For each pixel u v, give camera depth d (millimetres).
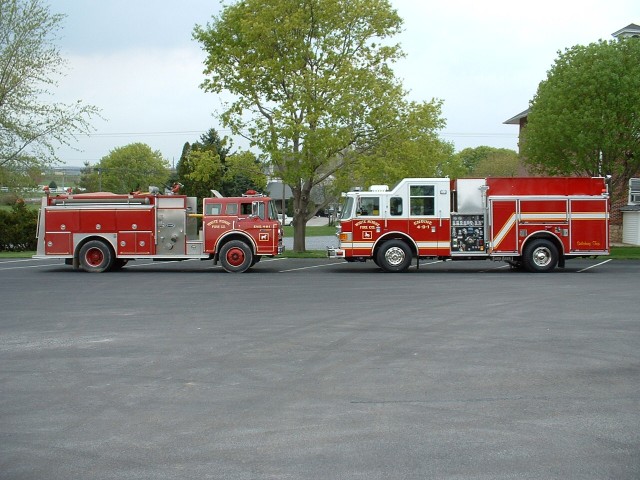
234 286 18422
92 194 23547
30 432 6145
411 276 21141
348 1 29500
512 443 5746
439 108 29641
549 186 22453
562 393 7344
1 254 34438
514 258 23828
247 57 29531
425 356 9250
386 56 29828
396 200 22703
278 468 5219
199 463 5340
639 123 27422
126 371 8516
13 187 34781
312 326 11758
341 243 22828
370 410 6746
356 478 5012
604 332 11039
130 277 21312
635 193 31047
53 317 13016
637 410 6691
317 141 27688
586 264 25859
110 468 5258
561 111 28453
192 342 10375
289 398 7207
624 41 28984
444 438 5883
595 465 5242
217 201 23016
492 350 9625
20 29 33531
